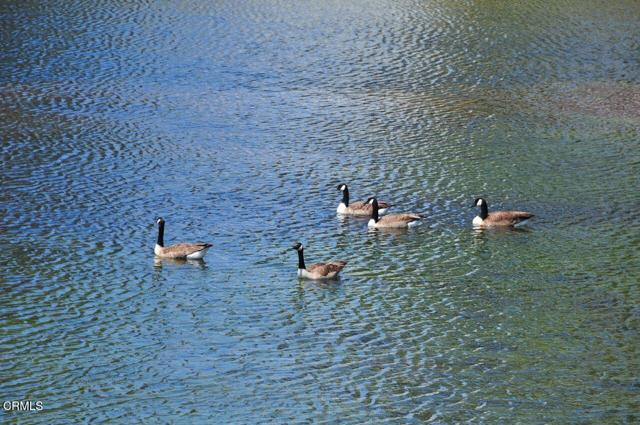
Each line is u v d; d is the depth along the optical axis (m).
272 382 35.84
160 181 57.31
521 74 83.31
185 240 49.00
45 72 79.06
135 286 43.75
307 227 51.59
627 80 82.50
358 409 34.09
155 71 81.00
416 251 48.88
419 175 59.97
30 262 45.69
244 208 53.81
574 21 100.50
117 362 37.06
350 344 39.00
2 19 94.19
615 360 38.16
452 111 73.12
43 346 38.03
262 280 44.88
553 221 53.19
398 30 95.81
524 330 40.56
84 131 65.69
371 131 68.19
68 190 55.16
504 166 61.91
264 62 84.75
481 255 48.47
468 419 33.59
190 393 35.00
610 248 49.53
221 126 68.31
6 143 62.50
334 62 85.19
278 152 63.34
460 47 90.56
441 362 37.72
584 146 66.19
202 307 41.91
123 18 97.06
